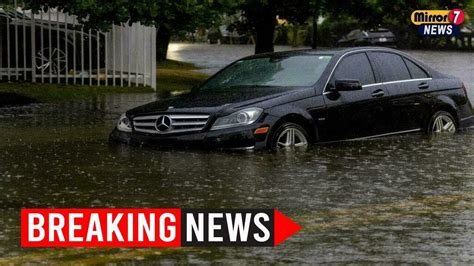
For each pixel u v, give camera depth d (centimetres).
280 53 1970
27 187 1328
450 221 1108
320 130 1783
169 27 2861
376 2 3656
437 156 1645
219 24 3153
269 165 1528
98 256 949
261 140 1689
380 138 1888
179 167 1507
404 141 1847
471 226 1081
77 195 1267
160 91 3334
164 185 1344
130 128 1800
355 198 1249
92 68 3369
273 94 1756
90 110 2556
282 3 3769
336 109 1808
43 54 3222
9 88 2966
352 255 945
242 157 1617
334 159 1598
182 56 6384
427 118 1988
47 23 3247
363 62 1908
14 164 1546
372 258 933
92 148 1750
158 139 1734
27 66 3259
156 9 2738
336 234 1038
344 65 1873
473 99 2931
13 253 962
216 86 1912
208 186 1337
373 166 1524
